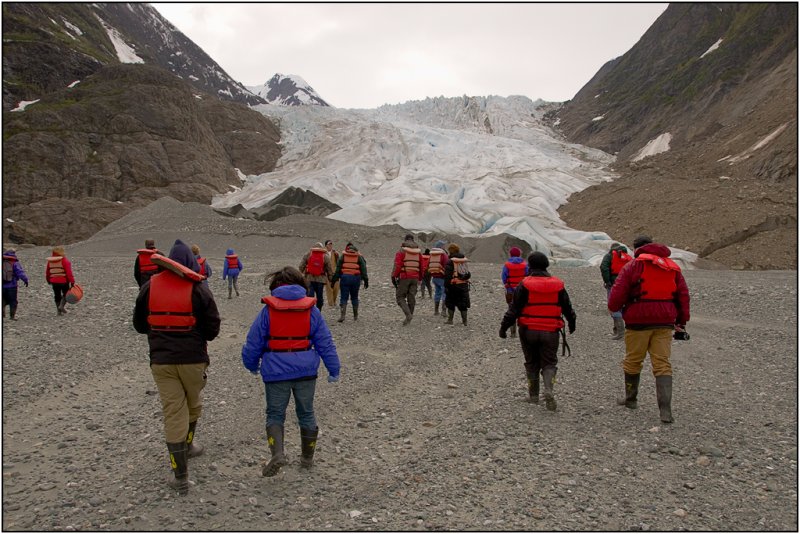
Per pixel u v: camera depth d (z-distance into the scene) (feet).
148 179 184.03
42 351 26.86
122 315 37.68
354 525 12.08
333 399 20.67
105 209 161.89
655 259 18.29
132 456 15.58
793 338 31.48
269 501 13.14
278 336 14.15
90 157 182.19
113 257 93.04
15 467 14.76
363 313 39.96
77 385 21.95
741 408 19.88
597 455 15.80
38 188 167.12
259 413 19.19
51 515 12.26
